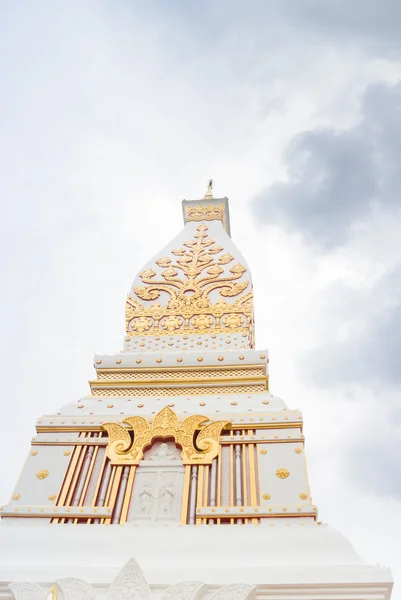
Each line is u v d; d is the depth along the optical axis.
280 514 5.59
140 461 6.34
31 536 5.25
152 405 7.25
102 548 5.06
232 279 10.01
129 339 9.01
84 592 4.39
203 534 5.16
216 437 6.50
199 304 9.51
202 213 12.37
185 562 4.82
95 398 7.57
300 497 5.83
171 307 9.51
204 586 4.39
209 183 14.51
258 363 7.97
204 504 5.83
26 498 6.02
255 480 6.05
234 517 5.61
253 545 4.99
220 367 7.97
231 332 8.95
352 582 4.44
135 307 9.62
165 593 4.33
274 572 4.59
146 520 5.72
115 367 8.12
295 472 6.10
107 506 5.84
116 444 6.49
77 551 5.05
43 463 6.41
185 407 7.14
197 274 10.18
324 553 4.90
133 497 5.98
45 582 4.59
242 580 4.50
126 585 4.38
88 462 6.40
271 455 6.32
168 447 6.51
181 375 7.94
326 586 4.44
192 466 6.24
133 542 5.10
